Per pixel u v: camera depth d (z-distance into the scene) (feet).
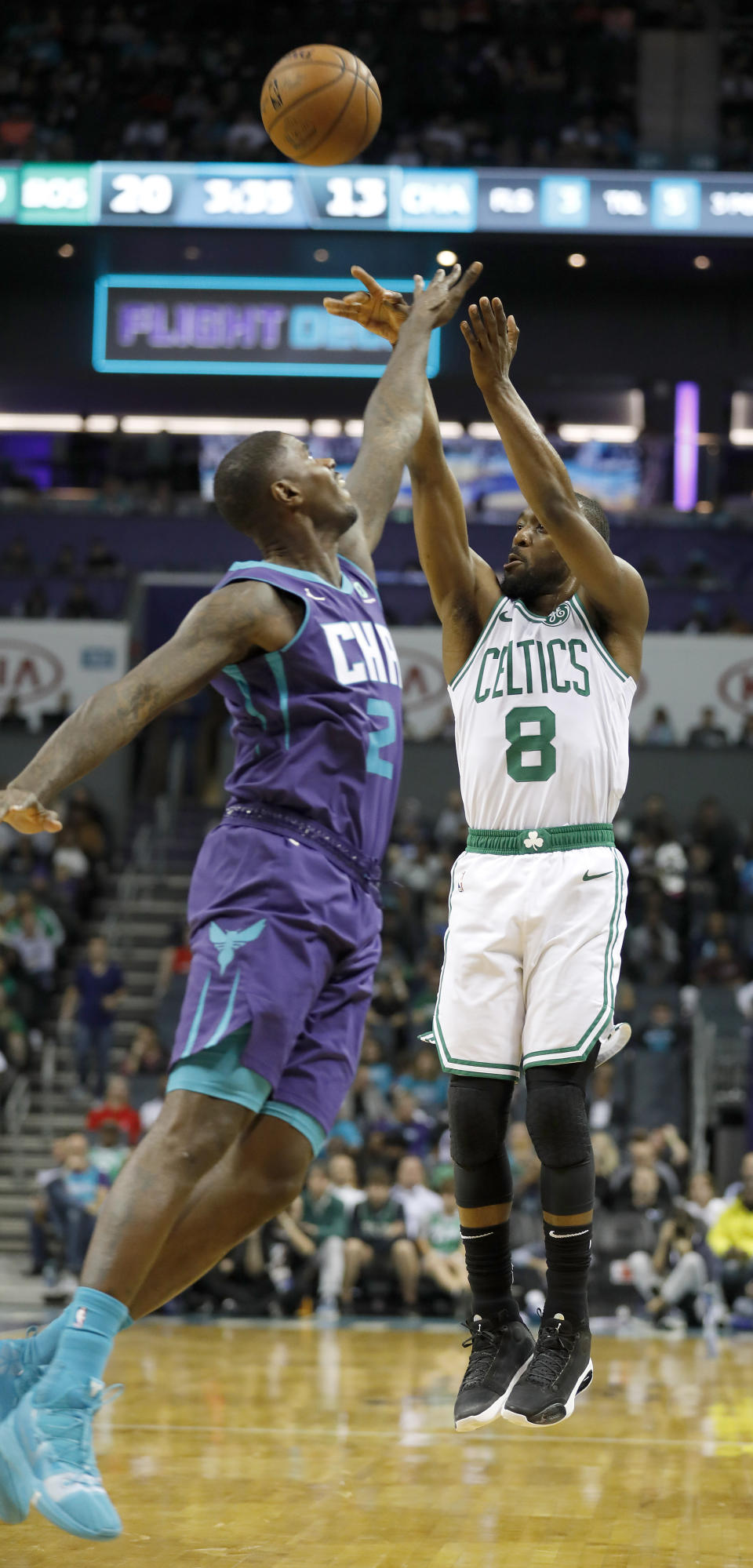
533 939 16.85
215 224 98.32
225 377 110.83
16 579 109.70
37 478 122.62
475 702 17.80
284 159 102.32
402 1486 25.49
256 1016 15.31
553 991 16.58
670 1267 55.16
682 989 77.82
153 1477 25.98
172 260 103.96
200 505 116.47
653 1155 57.11
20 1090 72.43
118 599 108.88
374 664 16.74
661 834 89.61
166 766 113.91
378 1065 68.03
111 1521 13.84
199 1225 15.51
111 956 84.64
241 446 16.97
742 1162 64.64
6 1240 67.15
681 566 112.68
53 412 115.34
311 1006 15.85
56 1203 58.65
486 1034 16.85
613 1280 55.26
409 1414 33.50
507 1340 17.07
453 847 89.20
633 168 99.55
